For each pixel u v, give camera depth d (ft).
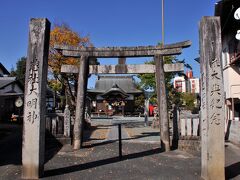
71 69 43.50
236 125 45.50
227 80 58.85
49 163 31.37
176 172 27.53
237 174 26.94
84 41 88.43
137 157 34.94
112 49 42.83
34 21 25.91
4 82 97.14
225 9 47.52
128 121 119.03
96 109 186.91
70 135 45.03
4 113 95.86
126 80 202.28
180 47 40.86
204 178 24.97
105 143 46.01
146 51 42.45
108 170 28.25
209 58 24.61
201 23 25.44
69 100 84.64
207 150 24.25
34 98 25.22
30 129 25.14
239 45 52.54
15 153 37.88
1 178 25.18
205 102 24.66
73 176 25.95
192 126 41.68
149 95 93.56
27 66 25.52
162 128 40.40
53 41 84.79
